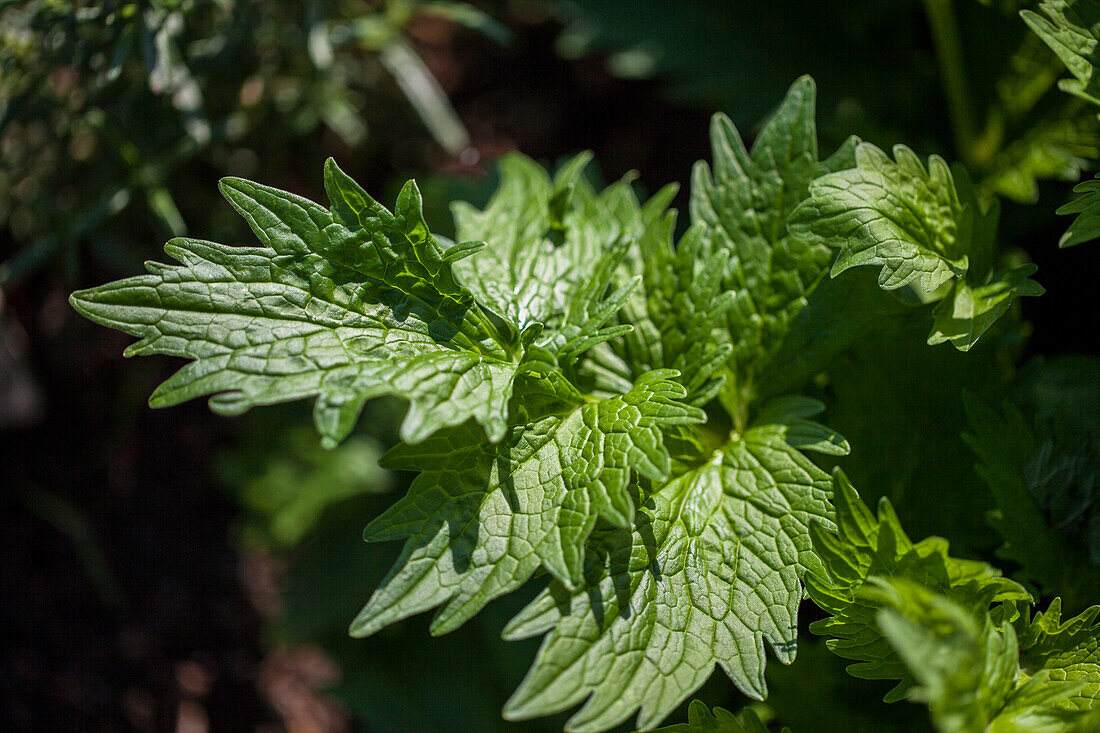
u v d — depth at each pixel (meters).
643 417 0.39
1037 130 0.50
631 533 0.39
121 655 0.54
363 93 0.58
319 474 0.56
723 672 0.45
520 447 0.39
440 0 0.56
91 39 0.46
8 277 0.48
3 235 0.52
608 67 0.66
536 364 0.39
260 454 0.57
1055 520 0.42
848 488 0.39
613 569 0.39
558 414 0.40
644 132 0.66
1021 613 0.40
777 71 0.55
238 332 0.38
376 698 0.54
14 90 0.47
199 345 0.38
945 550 0.39
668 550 0.39
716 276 0.41
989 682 0.37
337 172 0.39
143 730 0.54
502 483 0.39
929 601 0.36
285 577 0.57
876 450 0.43
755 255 0.42
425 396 0.38
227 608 0.59
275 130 0.52
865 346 0.43
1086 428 0.44
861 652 0.39
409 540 0.38
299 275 0.39
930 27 0.55
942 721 0.35
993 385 0.43
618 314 0.42
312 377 0.38
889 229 0.40
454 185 0.54
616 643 0.38
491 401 0.38
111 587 0.54
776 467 0.40
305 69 0.51
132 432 0.57
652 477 0.38
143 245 0.52
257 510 0.57
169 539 0.57
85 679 0.53
